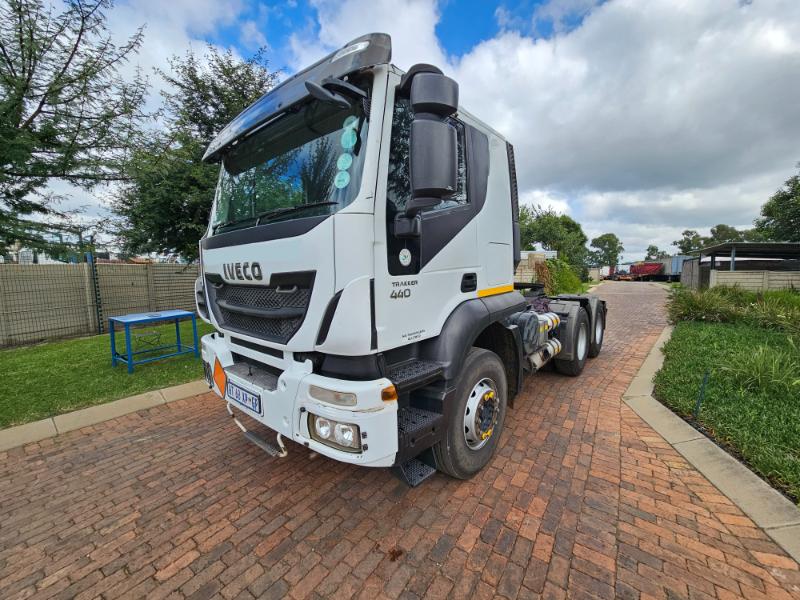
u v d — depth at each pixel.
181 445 3.58
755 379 4.25
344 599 1.94
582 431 3.67
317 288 2.02
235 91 7.50
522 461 3.16
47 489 2.93
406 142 2.29
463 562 2.14
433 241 2.48
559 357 5.14
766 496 2.53
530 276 15.67
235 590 2.01
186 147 6.87
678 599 1.87
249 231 2.41
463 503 2.64
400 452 2.14
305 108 2.38
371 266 2.01
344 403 1.95
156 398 4.65
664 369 5.23
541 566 2.10
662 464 3.06
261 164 2.71
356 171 2.05
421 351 2.56
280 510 2.63
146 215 6.90
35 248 5.44
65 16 5.04
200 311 3.47
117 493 2.86
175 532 2.45
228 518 2.57
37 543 2.38
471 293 2.92
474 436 2.80
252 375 2.65
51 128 5.07
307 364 2.20
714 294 10.06
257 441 2.59
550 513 2.52
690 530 2.32
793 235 19.05
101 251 6.81
